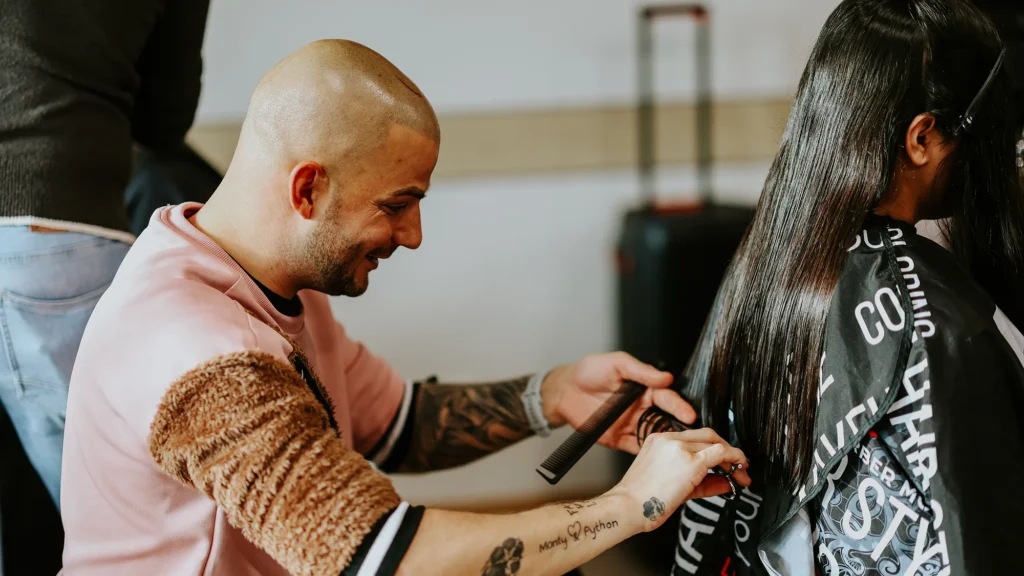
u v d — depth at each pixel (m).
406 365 2.46
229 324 0.80
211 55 2.22
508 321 2.46
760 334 0.87
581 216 2.42
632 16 2.31
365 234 0.88
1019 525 0.74
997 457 0.74
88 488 0.87
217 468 0.72
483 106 2.34
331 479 0.72
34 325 1.13
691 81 2.39
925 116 0.78
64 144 1.14
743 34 2.38
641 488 0.82
